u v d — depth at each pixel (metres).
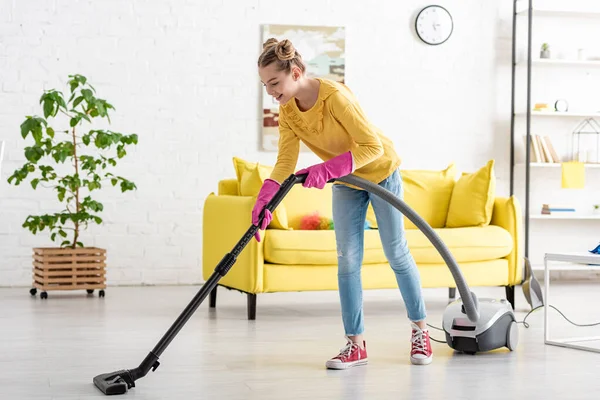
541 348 3.38
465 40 6.23
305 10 5.96
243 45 5.87
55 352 3.22
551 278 6.40
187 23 5.79
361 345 3.01
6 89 5.51
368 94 6.08
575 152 6.42
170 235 5.78
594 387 2.67
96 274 5.08
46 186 5.58
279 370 2.91
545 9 6.14
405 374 2.85
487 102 6.27
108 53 5.66
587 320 4.29
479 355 3.21
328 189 4.82
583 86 6.44
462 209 4.87
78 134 5.61
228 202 4.43
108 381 2.55
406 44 6.14
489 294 5.39
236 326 3.95
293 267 4.25
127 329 3.81
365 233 4.40
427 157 6.18
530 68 5.97
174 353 3.22
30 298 4.96
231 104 5.87
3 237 5.51
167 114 5.77
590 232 6.44
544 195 6.36
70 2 5.59
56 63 5.58
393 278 4.45
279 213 4.39
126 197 5.71
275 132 5.92
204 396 2.50
